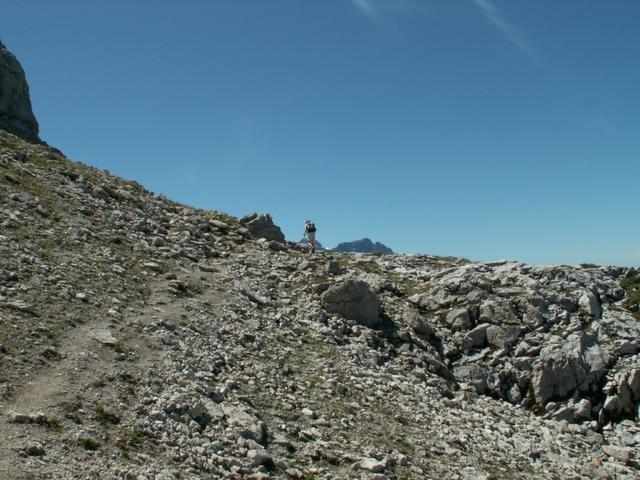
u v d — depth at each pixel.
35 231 28.64
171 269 32.28
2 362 17.17
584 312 40.41
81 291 24.31
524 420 31.00
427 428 24.14
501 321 38.66
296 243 51.34
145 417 17.00
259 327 28.78
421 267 51.88
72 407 16.12
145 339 22.30
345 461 18.86
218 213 51.34
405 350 33.94
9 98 56.69
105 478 13.66
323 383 24.98
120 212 37.62
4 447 13.59
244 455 17.25
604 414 33.44
